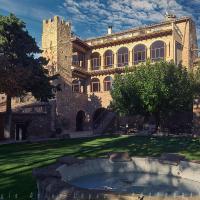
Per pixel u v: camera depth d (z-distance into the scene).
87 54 55.03
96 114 50.75
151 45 48.25
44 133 38.09
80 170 11.78
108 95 47.81
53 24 45.06
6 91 30.14
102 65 53.25
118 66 51.62
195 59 47.19
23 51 31.91
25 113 35.41
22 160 17.69
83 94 48.56
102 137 33.22
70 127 44.44
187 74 34.09
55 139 31.98
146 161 12.82
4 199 9.77
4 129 32.59
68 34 46.94
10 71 29.14
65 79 44.91
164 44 46.81
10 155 19.88
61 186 8.00
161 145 24.25
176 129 40.38
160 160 12.65
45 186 8.27
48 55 45.19
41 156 19.27
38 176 9.20
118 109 34.28
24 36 32.38
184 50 47.84
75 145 25.62
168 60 46.12
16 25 31.50
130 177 11.86
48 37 45.50
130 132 40.56
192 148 22.39
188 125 40.09
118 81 34.47
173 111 32.78
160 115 34.53
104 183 10.84
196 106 35.03
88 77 53.84
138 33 49.97
